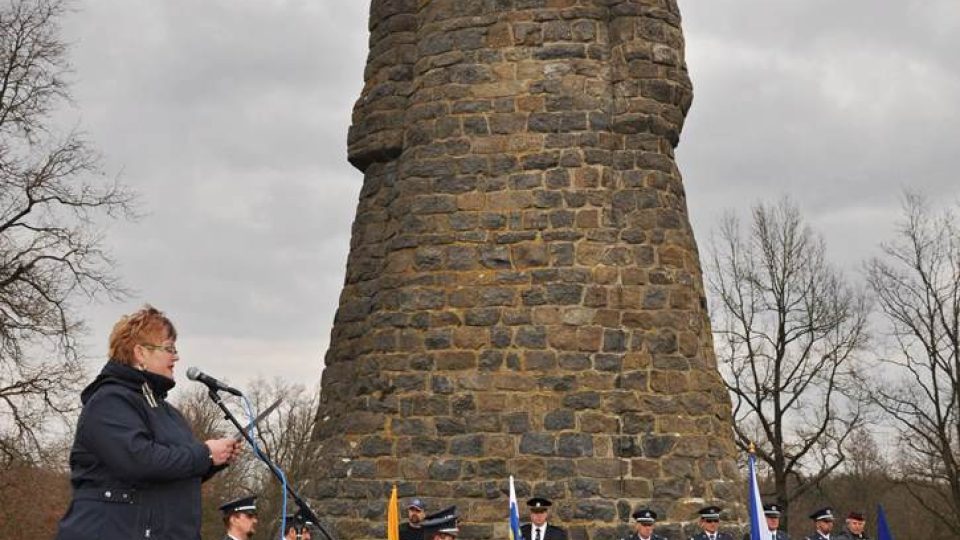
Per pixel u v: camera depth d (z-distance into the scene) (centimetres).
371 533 1457
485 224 1513
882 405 3731
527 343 1470
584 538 1405
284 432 5397
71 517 554
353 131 1689
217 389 646
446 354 1487
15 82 2866
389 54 1661
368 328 1571
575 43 1552
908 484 3866
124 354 573
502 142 1532
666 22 1584
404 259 1538
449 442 1459
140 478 549
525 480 1427
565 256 1490
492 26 1570
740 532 1445
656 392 1464
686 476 1439
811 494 4628
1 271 2852
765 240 3919
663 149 1550
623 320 1480
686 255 1534
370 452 1489
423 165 1554
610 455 1434
